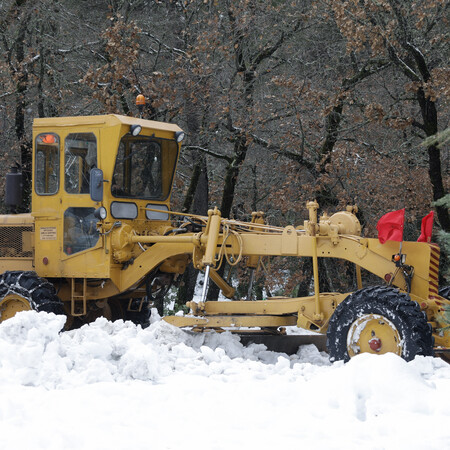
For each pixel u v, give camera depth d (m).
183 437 9.04
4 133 34.31
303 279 33.62
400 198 32.78
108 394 11.20
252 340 18.28
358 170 32.19
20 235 20.31
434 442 8.90
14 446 8.56
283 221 38.00
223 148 38.16
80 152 19.34
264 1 34.16
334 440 9.05
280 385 11.45
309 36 34.19
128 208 19.53
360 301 14.95
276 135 33.69
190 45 32.91
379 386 10.94
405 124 30.47
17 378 11.91
